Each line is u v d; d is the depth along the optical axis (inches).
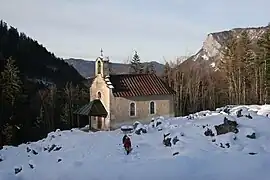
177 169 936.3
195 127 1246.3
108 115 1971.0
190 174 895.7
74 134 1525.6
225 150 1062.4
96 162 1076.5
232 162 955.3
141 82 2094.0
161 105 2076.8
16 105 2632.9
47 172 1070.4
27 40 5383.9
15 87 2608.3
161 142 1197.7
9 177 1077.8
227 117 1229.7
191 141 1135.6
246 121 1248.2
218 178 853.2
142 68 4060.0
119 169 982.4
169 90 2103.8
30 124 2797.7
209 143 1117.1
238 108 1472.7
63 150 1309.1
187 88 3336.6
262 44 3095.5
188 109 3287.4
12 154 1422.2
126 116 1994.3
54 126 2994.6
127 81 2074.3
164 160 1013.2
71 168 1052.5
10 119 2511.1
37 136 2768.2
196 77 3612.2
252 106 1524.4
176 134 1189.1
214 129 1182.9
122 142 1254.3
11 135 2399.1
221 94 3435.0
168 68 3550.7
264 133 1157.7
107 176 943.0
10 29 5334.6
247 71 3299.7
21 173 1111.6
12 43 5009.8
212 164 953.5
